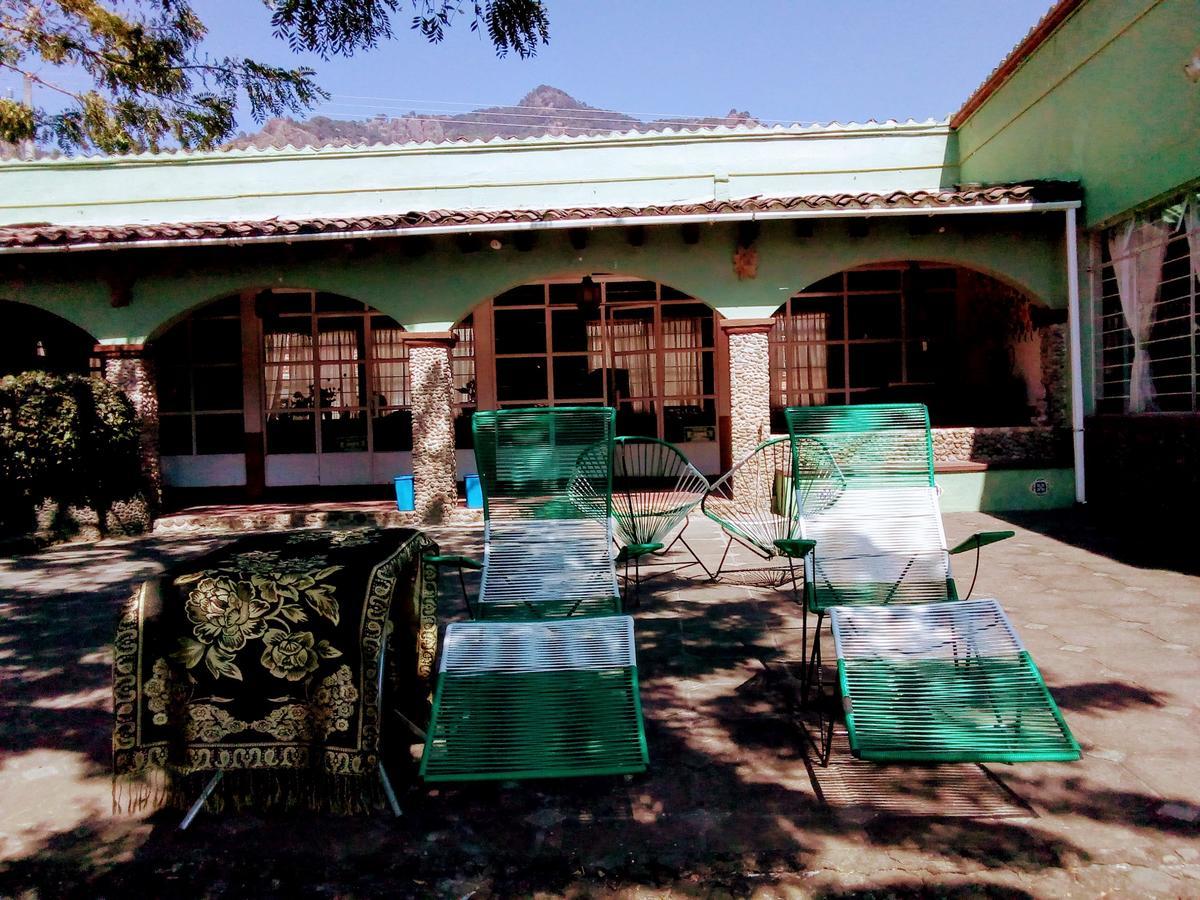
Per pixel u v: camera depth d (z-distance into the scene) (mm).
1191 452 6684
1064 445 8367
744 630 4781
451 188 10203
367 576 2764
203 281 8578
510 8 5809
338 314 11078
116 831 2781
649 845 2625
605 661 3248
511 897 2408
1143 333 7473
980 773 3006
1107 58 7562
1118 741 3184
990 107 9594
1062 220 8273
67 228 8242
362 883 2482
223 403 11117
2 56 12312
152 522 8805
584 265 8570
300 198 10227
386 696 3008
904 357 10844
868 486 4355
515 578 4363
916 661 3186
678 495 7426
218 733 2699
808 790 2932
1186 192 6777
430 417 8617
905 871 2451
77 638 4969
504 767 2766
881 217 8242
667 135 10117
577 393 11055
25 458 7625
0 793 3061
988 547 6730
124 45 12672
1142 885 2352
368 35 5945
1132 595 5148
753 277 8547
